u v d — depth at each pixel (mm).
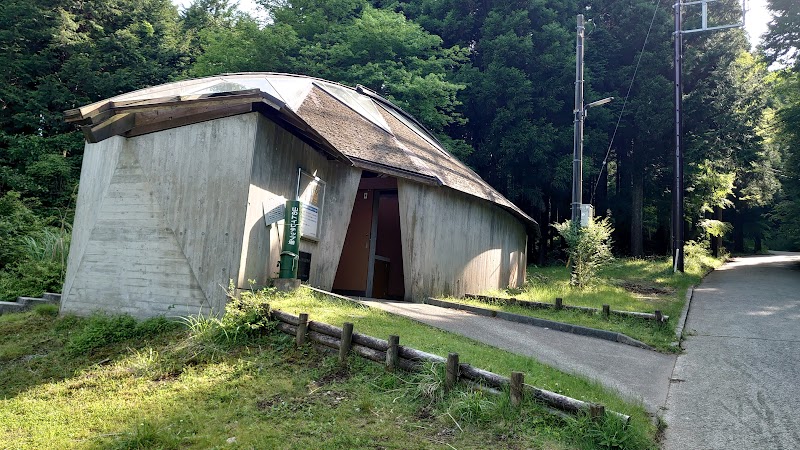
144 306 8430
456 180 13672
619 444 4383
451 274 13203
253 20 23938
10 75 21875
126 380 6230
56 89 21906
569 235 14906
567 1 26547
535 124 25000
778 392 6305
